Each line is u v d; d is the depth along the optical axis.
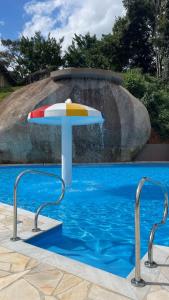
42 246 4.64
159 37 38.38
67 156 9.51
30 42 55.78
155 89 28.17
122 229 5.57
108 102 19.31
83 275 3.25
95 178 12.65
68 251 4.46
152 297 2.79
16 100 19.64
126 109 19.64
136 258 3.10
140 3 44.31
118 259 4.17
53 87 19.11
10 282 3.08
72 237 5.08
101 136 18.73
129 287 2.98
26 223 5.16
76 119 9.16
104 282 3.09
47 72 44.94
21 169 15.92
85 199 8.19
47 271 3.34
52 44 54.38
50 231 4.88
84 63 52.78
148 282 3.07
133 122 19.53
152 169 16.38
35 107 18.30
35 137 18.06
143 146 20.38
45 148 18.19
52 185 10.68
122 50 46.12
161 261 3.57
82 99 18.88
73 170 15.73
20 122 18.05
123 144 19.05
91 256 4.28
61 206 7.35
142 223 6.04
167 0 38.12
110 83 20.00
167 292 2.88
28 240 4.43
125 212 6.83
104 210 7.01
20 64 56.62
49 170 15.34
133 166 17.80
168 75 35.44
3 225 5.06
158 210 7.07
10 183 11.38
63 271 3.35
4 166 16.86
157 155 20.62
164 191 3.86
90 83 19.39
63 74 19.12
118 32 46.03
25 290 2.93
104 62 47.12
